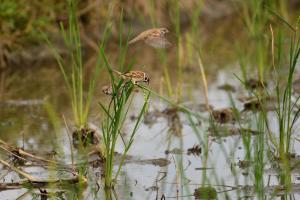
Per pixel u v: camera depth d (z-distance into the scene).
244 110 12.53
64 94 13.76
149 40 8.91
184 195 8.73
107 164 8.94
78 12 17.31
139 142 10.91
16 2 16.27
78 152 10.36
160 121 12.12
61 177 9.30
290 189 8.76
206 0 22.02
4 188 9.03
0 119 12.14
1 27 16.00
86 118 10.98
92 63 16.06
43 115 12.35
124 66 15.86
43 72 15.63
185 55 16.88
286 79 13.81
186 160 10.05
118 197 8.68
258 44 13.67
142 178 9.33
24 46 16.30
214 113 12.05
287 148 9.65
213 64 16.20
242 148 10.48
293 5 23.20
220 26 20.84
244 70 13.38
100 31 17.95
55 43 16.67
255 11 14.12
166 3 19.27
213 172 9.48
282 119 9.53
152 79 14.85
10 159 10.02
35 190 8.98
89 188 8.99
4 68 15.80
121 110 9.12
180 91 12.87
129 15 18.58
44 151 10.36
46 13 16.78
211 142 10.84
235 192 8.78
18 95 13.77
